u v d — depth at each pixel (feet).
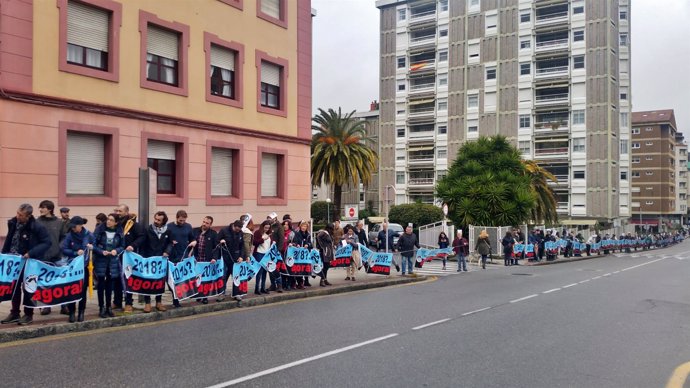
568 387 19.88
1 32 41.45
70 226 29.73
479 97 205.77
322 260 47.91
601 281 60.64
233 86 62.44
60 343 25.43
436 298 43.86
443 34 215.92
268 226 42.75
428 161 217.15
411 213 169.78
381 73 230.68
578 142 190.39
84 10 47.37
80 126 46.55
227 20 60.80
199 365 21.75
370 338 27.50
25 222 27.78
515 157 112.37
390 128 227.40
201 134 57.62
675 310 38.93
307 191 72.69
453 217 111.75
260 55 65.21
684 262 104.22
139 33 51.31
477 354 24.61
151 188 35.83
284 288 45.34
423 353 24.56
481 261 86.22
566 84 191.72
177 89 54.95
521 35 198.59
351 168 117.29
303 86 72.08
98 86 47.96
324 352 24.32
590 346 26.71
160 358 22.79
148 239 32.81
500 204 105.81
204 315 34.09
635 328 31.63
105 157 49.19
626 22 197.67
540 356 24.49
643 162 326.65
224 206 60.34
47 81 44.27
